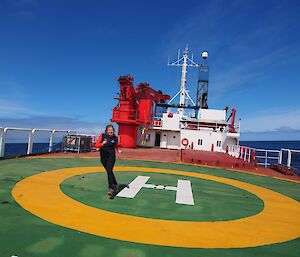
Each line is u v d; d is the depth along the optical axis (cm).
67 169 974
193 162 1450
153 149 2258
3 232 375
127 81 2150
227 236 421
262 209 607
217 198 684
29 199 548
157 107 2934
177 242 383
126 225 437
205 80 3016
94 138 1955
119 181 812
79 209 505
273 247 389
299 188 946
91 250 338
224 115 2691
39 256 313
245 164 1399
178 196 668
